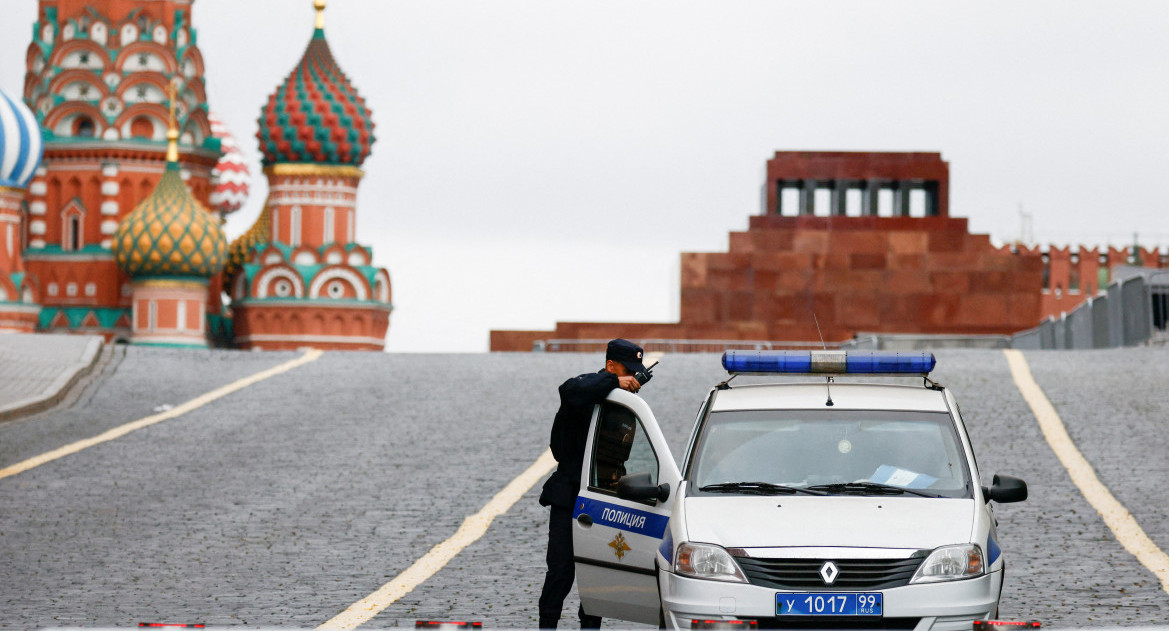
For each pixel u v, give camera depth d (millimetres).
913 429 23438
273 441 55156
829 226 156000
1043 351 77812
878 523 21328
